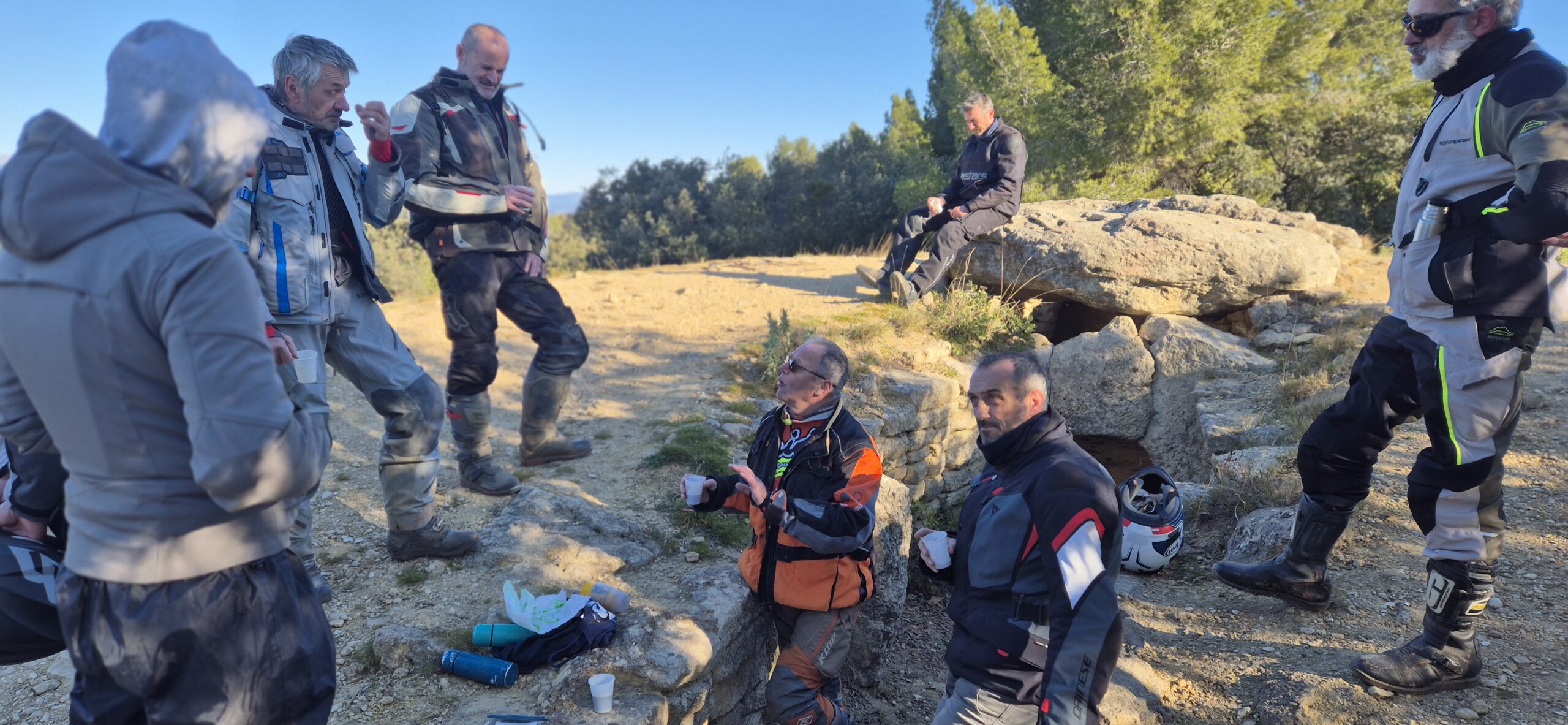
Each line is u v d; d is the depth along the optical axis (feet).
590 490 15.08
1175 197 29.73
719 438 17.22
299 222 9.37
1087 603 7.49
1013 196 25.39
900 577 15.14
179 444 5.01
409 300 31.37
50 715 9.34
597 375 21.40
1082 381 23.61
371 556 12.53
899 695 14.66
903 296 25.38
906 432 19.69
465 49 12.44
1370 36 61.67
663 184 122.31
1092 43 58.34
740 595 11.89
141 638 5.05
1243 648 12.40
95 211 4.67
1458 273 9.34
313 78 9.45
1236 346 23.15
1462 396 9.55
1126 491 15.70
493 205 12.51
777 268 35.35
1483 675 10.85
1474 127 9.09
